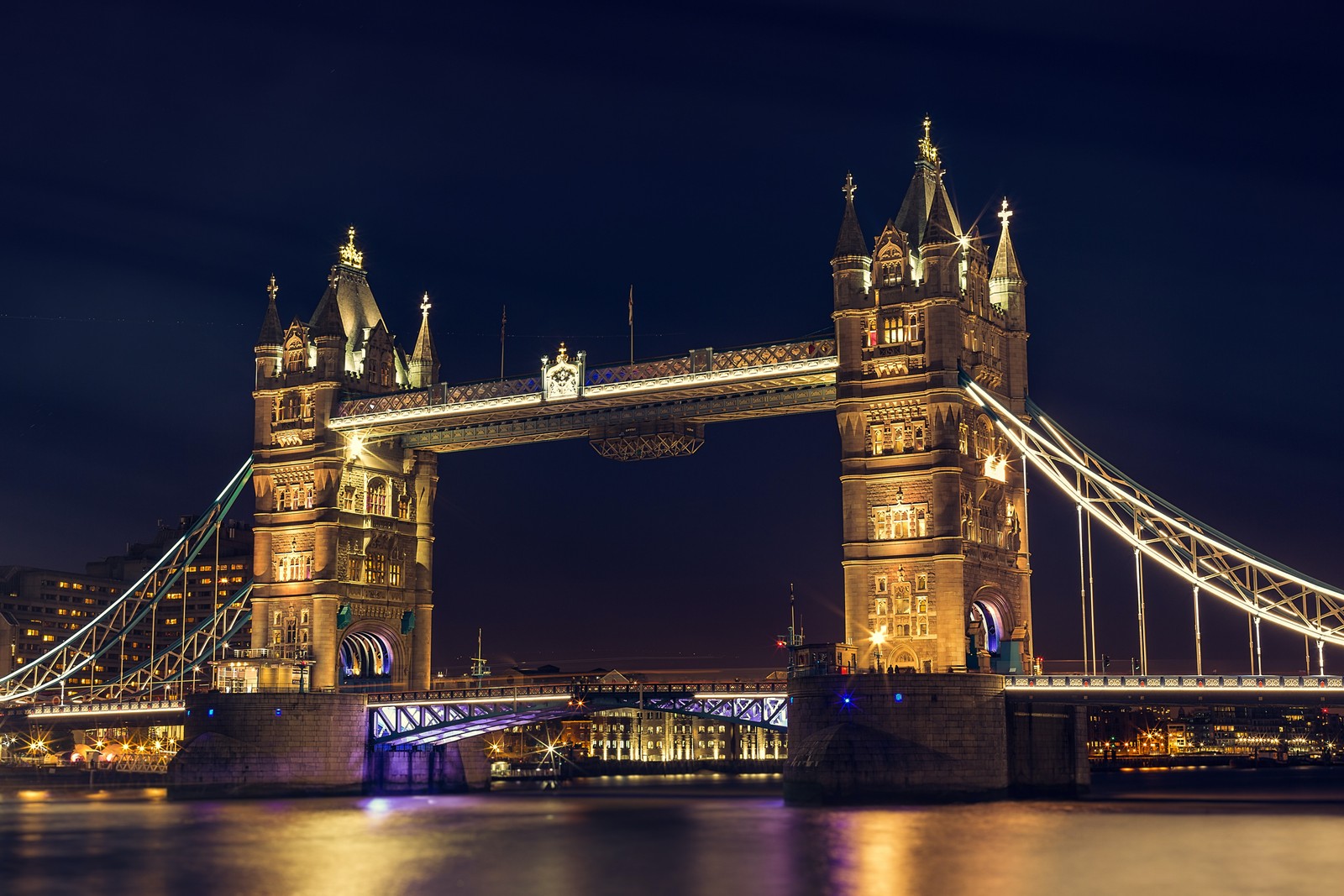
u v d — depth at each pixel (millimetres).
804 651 126125
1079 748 132750
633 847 98875
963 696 118000
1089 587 124938
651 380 137500
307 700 149625
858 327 128375
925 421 125625
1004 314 136750
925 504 124625
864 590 125750
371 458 158625
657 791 175000
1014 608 131875
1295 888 77938
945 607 122250
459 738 156750
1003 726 120312
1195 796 163375
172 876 88375
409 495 162750
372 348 161125
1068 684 118938
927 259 126375
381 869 90125
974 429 129000
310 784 149000
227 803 142625
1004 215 140000
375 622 157250
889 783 115812
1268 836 99938
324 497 154250
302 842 105000
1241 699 118812
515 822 119625
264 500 158250
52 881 86875
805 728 121000
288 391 158875
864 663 124812
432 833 110812
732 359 134625
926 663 122625
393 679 159500
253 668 152500
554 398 142125
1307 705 120938
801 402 133750
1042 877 81562
